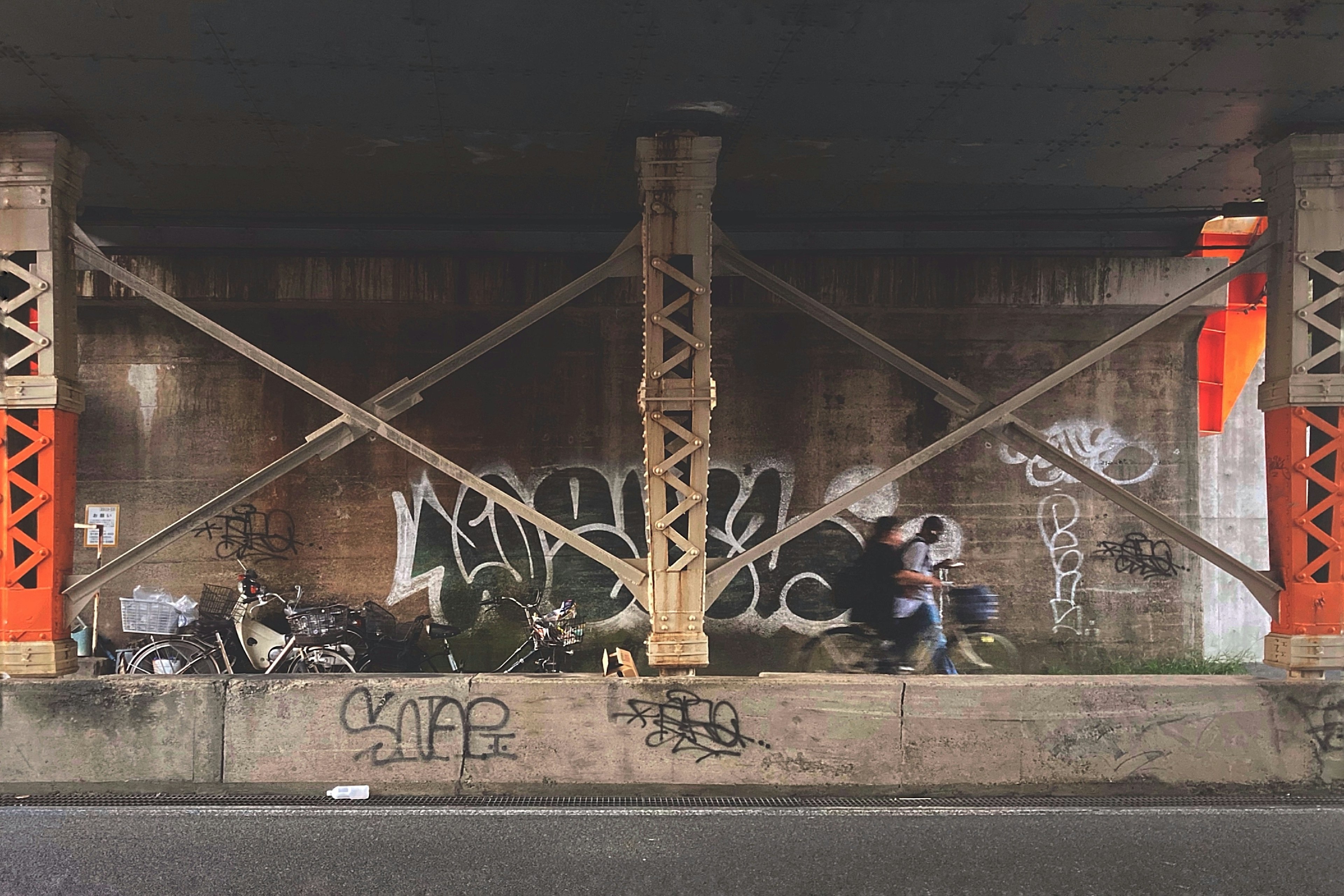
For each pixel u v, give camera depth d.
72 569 7.08
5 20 5.36
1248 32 5.54
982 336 10.81
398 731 6.38
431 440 10.58
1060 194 9.05
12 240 6.87
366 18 5.37
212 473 10.48
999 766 6.40
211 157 7.79
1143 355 10.93
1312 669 6.81
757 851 5.42
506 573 10.56
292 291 10.05
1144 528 10.85
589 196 9.02
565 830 5.73
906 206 9.54
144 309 10.29
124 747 6.38
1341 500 6.98
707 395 6.75
